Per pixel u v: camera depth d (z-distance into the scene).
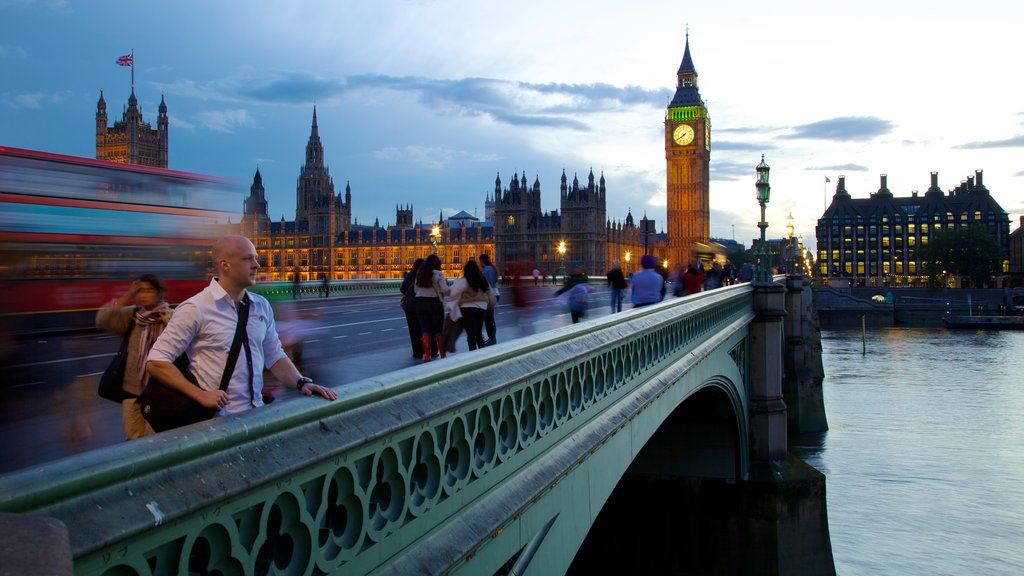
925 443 55.59
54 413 12.00
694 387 19.28
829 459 51.66
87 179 19.83
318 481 4.32
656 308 14.50
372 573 4.89
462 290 16.06
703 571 31.84
